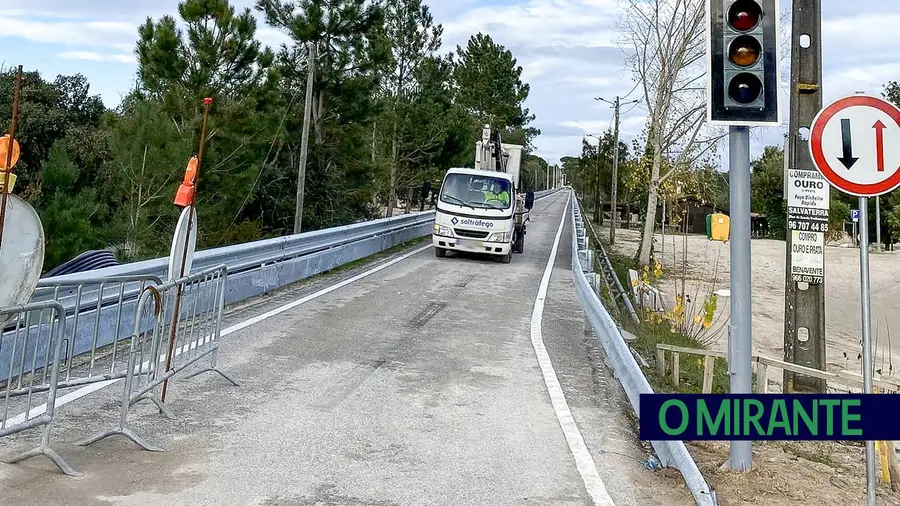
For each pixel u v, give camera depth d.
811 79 8.83
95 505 4.65
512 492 5.30
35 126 29.20
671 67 27.70
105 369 7.64
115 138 20.70
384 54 28.36
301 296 13.43
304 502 4.91
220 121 21.30
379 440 6.20
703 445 6.96
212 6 21.70
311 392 7.47
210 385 7.51
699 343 13.59
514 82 68.50
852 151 5.85
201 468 5.38
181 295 6.76
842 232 54.22
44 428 5.17
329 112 29.34
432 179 38.25
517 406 7.44
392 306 12.99
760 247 46.53
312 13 26.58
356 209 34.53
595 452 6.27
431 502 5.04
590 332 11.96
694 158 28.94
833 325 21.59
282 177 28.05
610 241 43.56
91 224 18.05
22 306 4.96
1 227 4.87
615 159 43.28
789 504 5.60
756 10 5.79
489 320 12.30
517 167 28.66
